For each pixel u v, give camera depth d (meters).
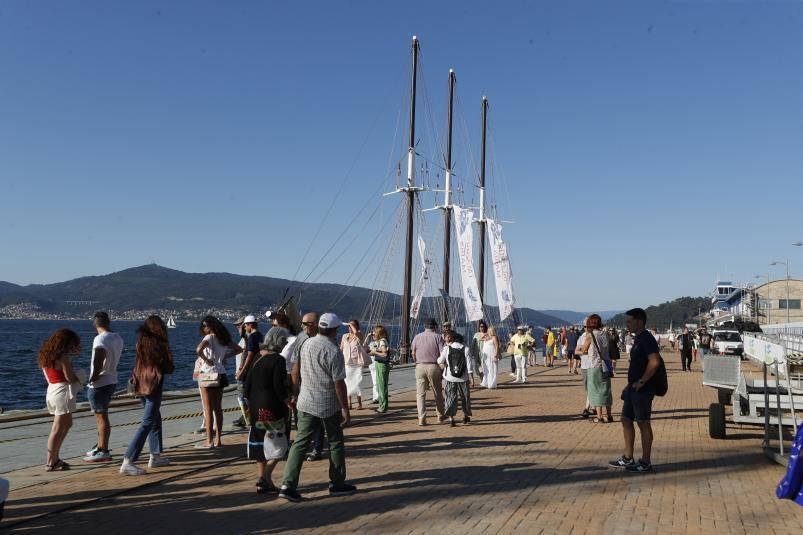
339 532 6.02
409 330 40.59
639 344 8.77
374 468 8.88
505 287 47.88
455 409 12.88
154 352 8.71
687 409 15.88
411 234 41.28
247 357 11.48
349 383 14.95
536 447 10.49
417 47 42.19
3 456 9.73
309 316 8.73
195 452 10.05
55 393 8.66
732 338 45.12
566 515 6.57
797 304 89.00
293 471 7.19
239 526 6.21
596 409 13.60
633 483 8.00
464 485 7.83
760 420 11.27
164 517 6.52
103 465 9.05
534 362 35.38
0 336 117.25
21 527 6.16
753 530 6.16
